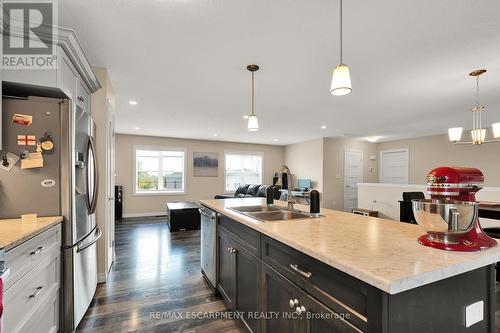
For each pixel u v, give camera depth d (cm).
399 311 78
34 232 132
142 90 327
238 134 671
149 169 713
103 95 262
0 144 155
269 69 264
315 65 254
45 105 171
